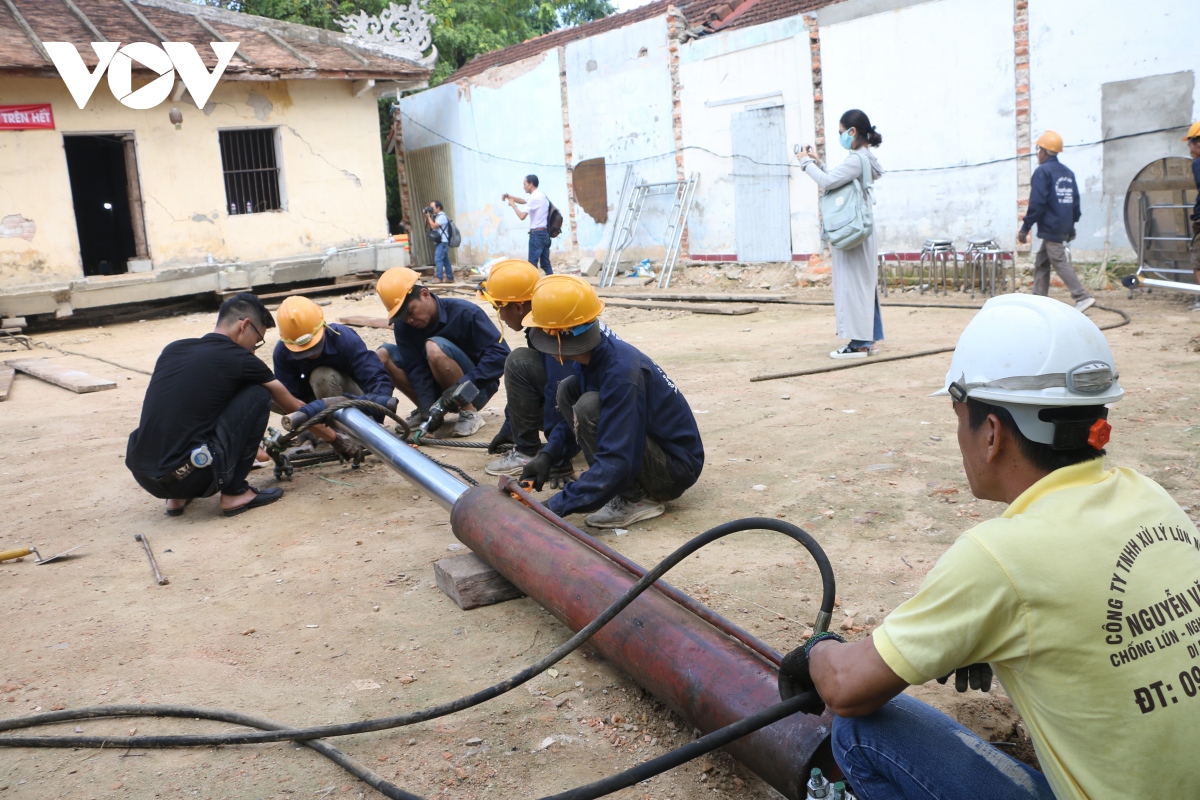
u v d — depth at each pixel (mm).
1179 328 8867
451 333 6434
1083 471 1717
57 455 6840
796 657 1997
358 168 19594
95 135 16703
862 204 8094
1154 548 1649
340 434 5949
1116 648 1588
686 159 16750
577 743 2916
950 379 1815
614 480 4148
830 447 5758
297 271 18703
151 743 2955
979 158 12711
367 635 3688
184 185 17609
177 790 2754
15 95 15828
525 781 2734
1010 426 1721
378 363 6086
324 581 4246
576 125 18641
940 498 4758
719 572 4023
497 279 5184
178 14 18719
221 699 3238
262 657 3541
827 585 2084
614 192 18188
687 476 4625
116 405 8680
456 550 4531
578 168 18844
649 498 4727
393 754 2891
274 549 4691
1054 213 10109
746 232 16016
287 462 5766
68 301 16156
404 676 3340
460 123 21453
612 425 4180
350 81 19234
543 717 3064
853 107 14008
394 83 19609
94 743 2977
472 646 3559
